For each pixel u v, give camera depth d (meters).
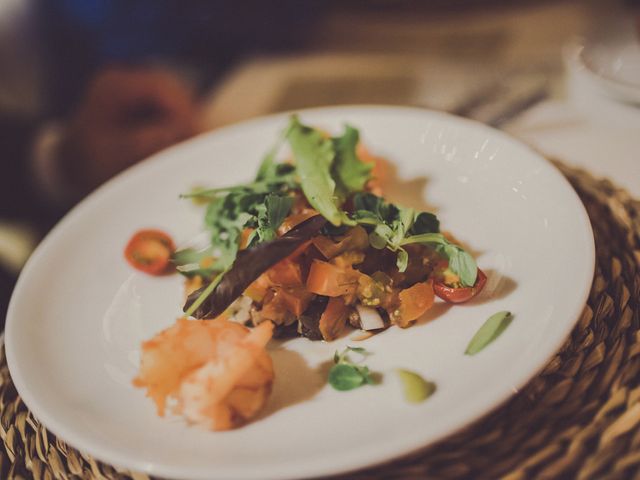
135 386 0.28
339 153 0.35
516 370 0.24
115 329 0.33
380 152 0.39
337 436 0.25
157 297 0.34
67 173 0.57
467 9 0.66
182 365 0.27
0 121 0.63
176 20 0.72
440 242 0.30
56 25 0.69
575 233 0.29
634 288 0.30
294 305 0.30
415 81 0.54
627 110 0.43
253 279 0.29
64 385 0.29
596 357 0.28
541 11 0.62
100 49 0.71
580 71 0.45
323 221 0.30
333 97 0.55
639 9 0.48
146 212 0.39
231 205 0.36
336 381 0.27
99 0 0.70
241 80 0.63
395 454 0.23
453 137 0.38
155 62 0.71
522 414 0.26
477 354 0.27
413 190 0.37
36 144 0.60
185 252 0.36
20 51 0.68
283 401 0.27
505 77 0.51
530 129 0.44
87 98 0.57
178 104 0.56
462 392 0.25
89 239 0.37
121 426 0.27
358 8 0.72
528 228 0.31
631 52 0.44
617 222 0.34
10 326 0.31
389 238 0.31
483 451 0.25
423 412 0.25
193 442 0.25
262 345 0.27
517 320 0.27
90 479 0.27
